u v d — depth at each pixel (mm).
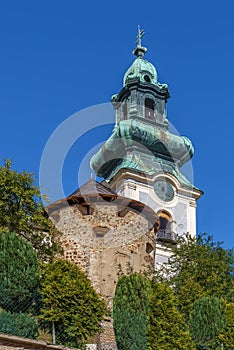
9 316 23734
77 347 24922
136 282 27625
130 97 74688
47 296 25328
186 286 36750
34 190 34844
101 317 26188
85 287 26234
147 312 27094
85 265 36688
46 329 24938
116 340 26344
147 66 78062
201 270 38906
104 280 36406
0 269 24938
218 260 40031
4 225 33969
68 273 26500
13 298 24812
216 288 37719
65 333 25000
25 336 23578
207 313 29781
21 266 25172
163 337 26688
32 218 34406
